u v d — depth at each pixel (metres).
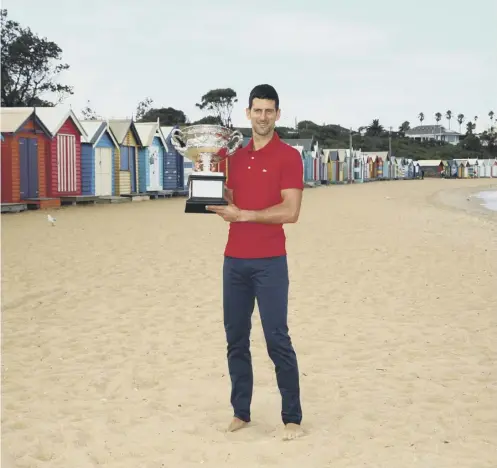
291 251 13.76
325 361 6.28
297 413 4.50
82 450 4.27
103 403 5.18
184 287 9.80
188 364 6.20
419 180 105.81
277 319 4.39
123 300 8.90
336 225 19.84
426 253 13.60
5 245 13.86
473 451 4.20
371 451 4.21
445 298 9.15
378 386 5.54
